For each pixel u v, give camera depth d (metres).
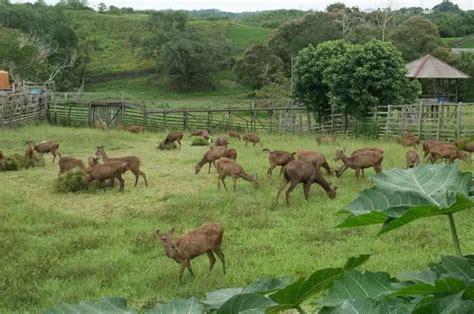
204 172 17.08
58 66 56.84
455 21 71.38
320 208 11.88
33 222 11.19
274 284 1.69
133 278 7.87
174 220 11.20
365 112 27.66
